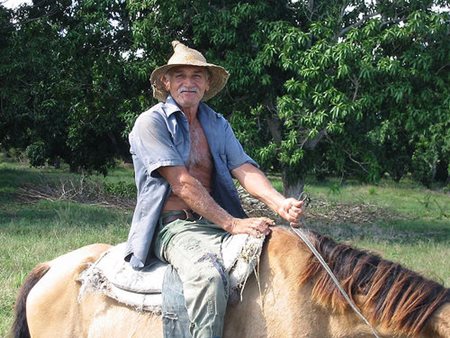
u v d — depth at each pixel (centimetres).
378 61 1191
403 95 1222
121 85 1455
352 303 335
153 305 366
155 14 1312
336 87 1234
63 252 966
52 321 412
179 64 385
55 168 3192
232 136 411
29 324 425
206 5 1274
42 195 1822
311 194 2212
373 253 357
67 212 1435
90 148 1967
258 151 1266
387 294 333
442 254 1087
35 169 3098
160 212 385
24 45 1527
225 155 405
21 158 3656
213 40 1262
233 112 1295
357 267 344
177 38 1335
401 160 1461
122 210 1652
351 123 1280
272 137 1390
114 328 379
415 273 341
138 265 380
